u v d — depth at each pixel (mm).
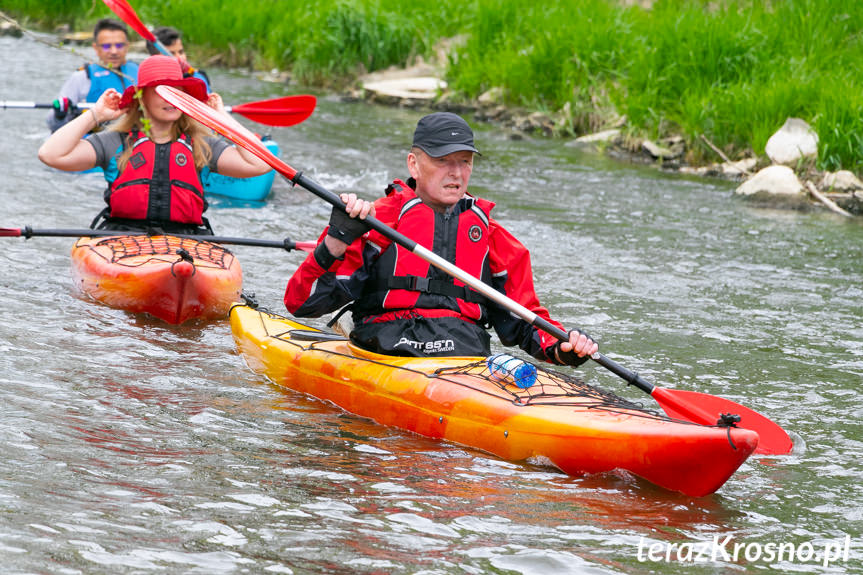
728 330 12094
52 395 8680
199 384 9422
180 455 7625
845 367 10859
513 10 31766
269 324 10461
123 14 17344
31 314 11062
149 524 6387
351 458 7805
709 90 24344
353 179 20062
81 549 5961
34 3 44094
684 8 30156
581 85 27250
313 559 6074
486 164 22656
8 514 6324
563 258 15258
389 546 6309
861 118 21234
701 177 22531
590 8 31234
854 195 19953
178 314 11406
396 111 29391
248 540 6266
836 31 27047
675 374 10477
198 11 37844
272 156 8758
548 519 6844
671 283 14148
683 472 7246
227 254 12469
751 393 9969
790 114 22828
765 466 8164
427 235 8773
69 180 18375
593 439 7504
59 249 13953
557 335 8383
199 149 12992
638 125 24875
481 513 6887
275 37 35250
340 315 9414
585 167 22859
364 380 8844
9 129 23109
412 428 8469
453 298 8914
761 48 25938
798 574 6262
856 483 7855
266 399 9164
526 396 8133
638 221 18031
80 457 7395
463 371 8523
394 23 33844
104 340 10492
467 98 29734
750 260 15633
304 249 12789
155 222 12852
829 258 15945
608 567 6188
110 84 19359
